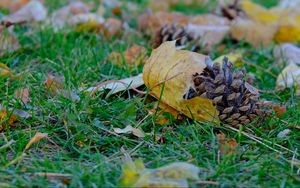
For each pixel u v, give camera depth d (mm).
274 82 799
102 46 881
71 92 687
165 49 673
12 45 852
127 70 776
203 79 650
